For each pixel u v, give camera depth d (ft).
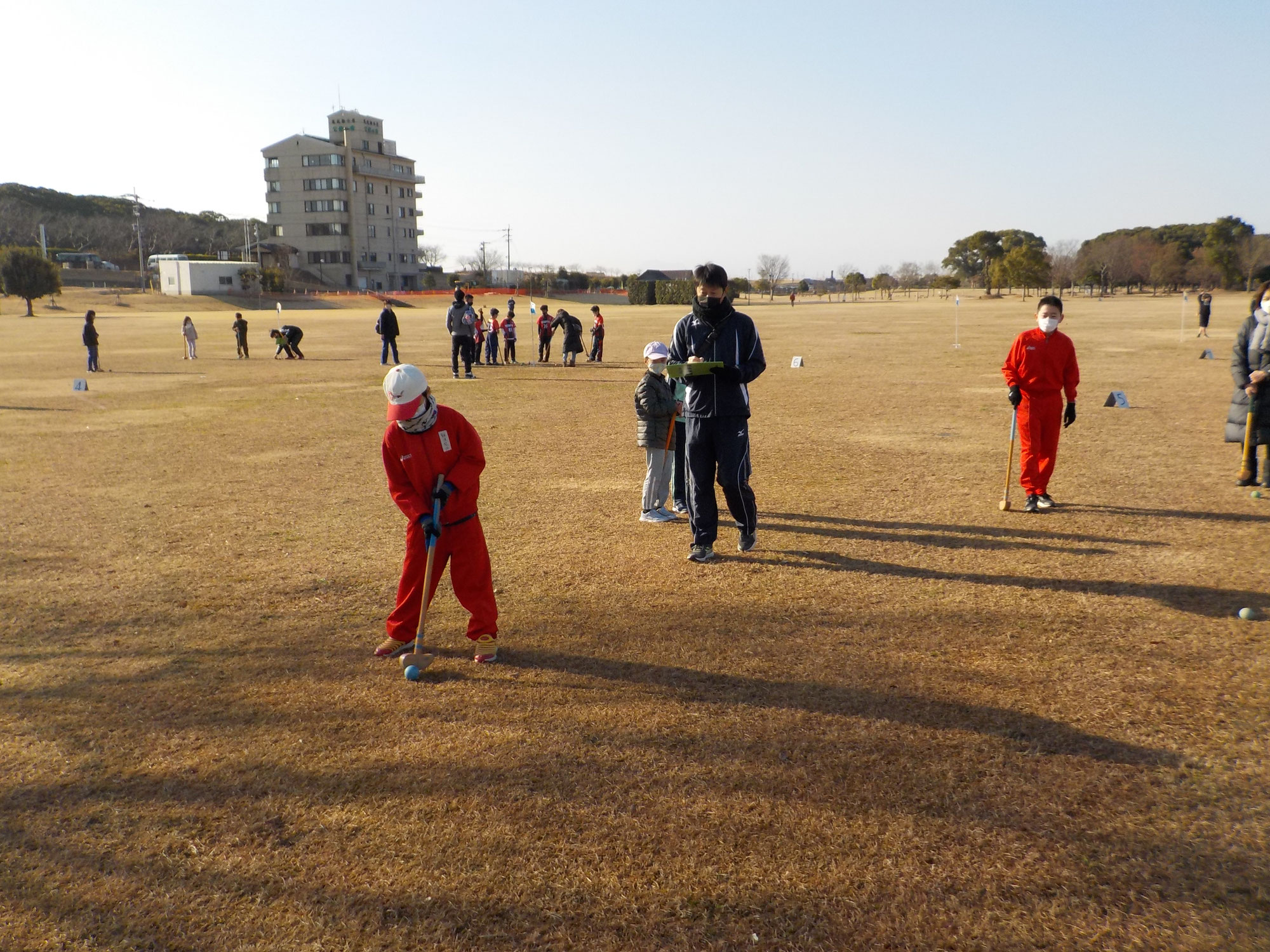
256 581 21.13
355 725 13.88
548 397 57.06
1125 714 13.78
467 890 10.07
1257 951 8.93
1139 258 346.95
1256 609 18.10
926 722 13.64
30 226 408.87
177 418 50.01
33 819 11.59
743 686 14.97
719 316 21.22
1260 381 28.07
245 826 11.32
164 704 14.74
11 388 66.90
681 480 26.22
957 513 26.55
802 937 9.27
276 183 361.92
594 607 18.98
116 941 9.42
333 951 9.20
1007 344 100.12
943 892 9.88
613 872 10.30
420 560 16.15
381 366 82.58
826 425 43.80
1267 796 11.55
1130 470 32.24
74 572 22.00
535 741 13.28
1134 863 10.30
